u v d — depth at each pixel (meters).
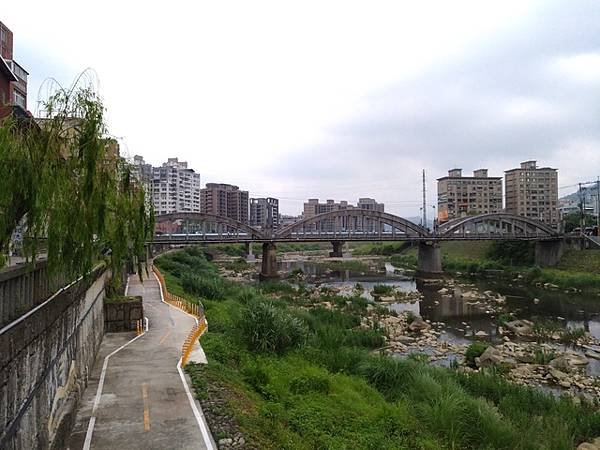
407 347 34.59
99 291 23.14
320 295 54.50
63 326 12.77
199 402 15.45
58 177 8.92
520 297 59.81
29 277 9.69
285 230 87.19
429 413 17.53
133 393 16.38
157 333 26.62
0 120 8.74
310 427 15.00
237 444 12.44
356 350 26.55
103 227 10.45
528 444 16.11
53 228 8.95
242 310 28.30
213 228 137.50
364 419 16.50
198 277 50.06
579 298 58.69
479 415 17.27
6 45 39.06
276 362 22.09
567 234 85.44
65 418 12.15
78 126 9.77
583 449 17.28
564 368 29.06
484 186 153.50
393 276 83.25
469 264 88.94
